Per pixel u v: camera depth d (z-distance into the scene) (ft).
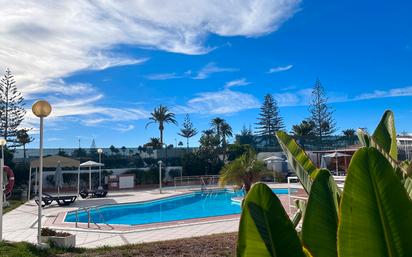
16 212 55.31
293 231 6.37
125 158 121.08
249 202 6.51
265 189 6.57
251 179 53.67
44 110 28.09
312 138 121.80
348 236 5.52
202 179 103.91
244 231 6.39
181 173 116.06
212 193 87.86
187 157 128.88
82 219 52.95
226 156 139.03
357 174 5.50
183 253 25.03
